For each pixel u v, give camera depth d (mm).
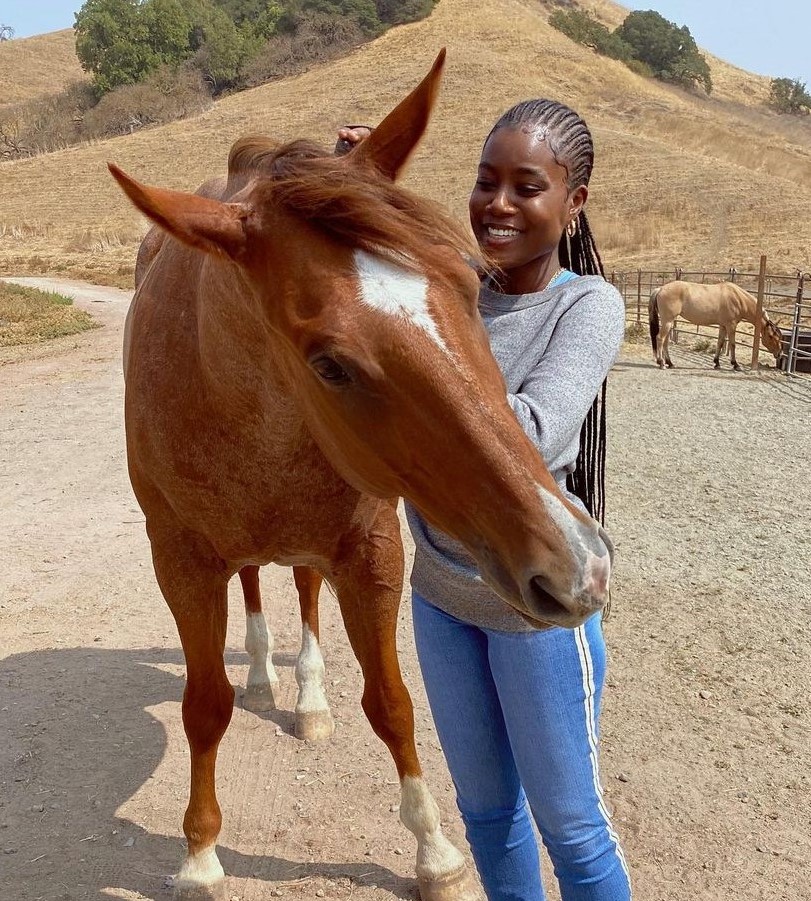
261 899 2643
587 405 1689
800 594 4672
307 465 2186
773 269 25312
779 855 2750
